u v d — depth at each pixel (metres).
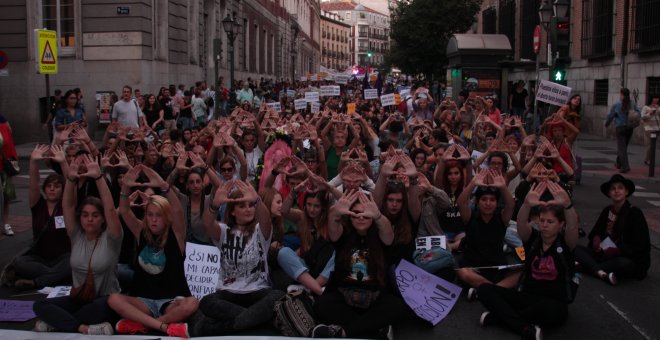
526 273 6.65
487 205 7.42
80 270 6.48
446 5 40.06
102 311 6.39
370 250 6.32
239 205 6.57
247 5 46.22
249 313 6.37
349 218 6.36
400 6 42.62
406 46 42.09
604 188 8.37
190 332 6.40
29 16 24.98
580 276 8.27
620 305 7.34
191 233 7.89
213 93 27.19
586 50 28.36
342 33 150.50
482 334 6.52
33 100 25.25
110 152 9.61
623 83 24.53
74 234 6.54
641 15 23.31
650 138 16.34
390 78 79.94
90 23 25.12
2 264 8.83
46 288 7.74
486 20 45.66
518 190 9.31
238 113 11.18
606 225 8.41
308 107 22.00
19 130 25.33
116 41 25.11
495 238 7.55
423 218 7.91
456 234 8.39
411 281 7.00
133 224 6.65
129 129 9.95
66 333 6.29
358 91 32.19
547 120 11.56
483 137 12.04
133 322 6.35
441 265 7.38
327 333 6.18
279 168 7.79
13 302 7.24
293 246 8.03
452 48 27.28
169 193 6.62
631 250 8.12
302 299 6.44
